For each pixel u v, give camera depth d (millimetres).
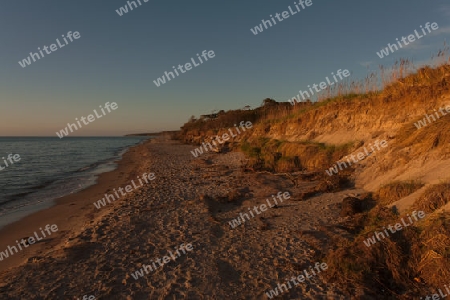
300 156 15250
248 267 5648
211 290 4934
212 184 13047
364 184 10000
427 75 11914
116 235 7332
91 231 7730
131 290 4953
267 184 12031
